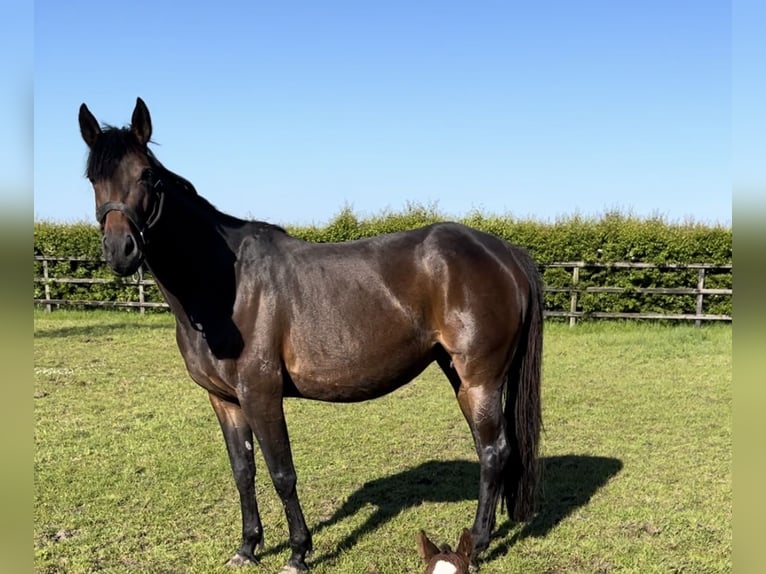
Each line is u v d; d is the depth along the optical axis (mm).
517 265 3496
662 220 13219
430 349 3451
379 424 6191
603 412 6484
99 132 3014
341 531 3887
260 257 3256
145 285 14617
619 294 12273
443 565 2559
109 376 8367
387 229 14609
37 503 4297
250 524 3523
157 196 2992
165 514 4148
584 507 4152
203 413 6586
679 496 4328
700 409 6578
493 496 3357
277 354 3205
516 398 3510
